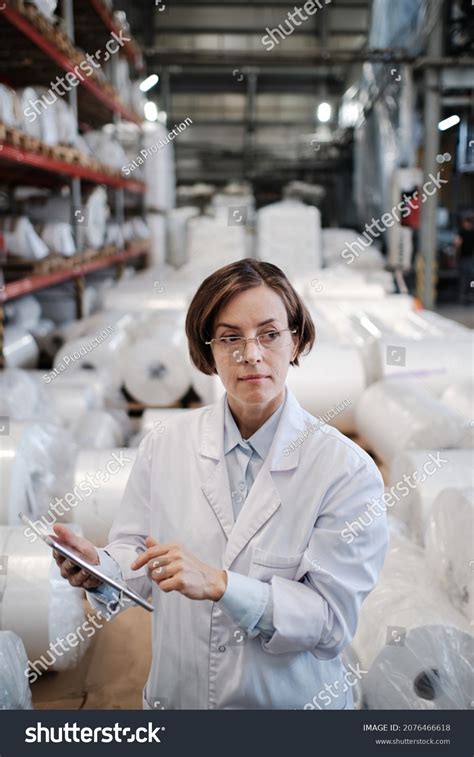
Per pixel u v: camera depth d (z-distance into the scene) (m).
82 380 3.87
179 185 13.22
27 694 1.67
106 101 6.09
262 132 13.33
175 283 6.30
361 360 3.67
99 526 2.55
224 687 1.29
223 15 12.13
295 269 7.45
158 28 12.12
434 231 7.44
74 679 2.09
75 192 5.14
